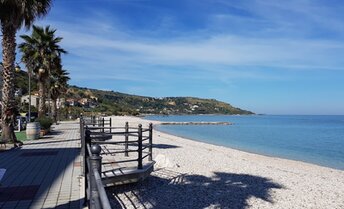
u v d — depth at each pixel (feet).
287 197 32.96
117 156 44.39
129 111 536.83
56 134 86.12
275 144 117.91
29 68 97.96
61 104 244.22
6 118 56.03
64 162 39.11
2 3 51.06
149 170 31.45
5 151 49.80
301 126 279.49
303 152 95.40
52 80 154.20
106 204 8.07
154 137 109.19
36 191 25.09
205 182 36.76
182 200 28.81
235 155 72.49
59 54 109.91
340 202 32.42
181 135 155.43
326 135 167.53
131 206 25.91
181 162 50.96
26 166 36.27
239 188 35.24
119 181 27.63
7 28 55.47
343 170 62.90
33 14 55.77
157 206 26.63
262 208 28.55
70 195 23.91
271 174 46.14
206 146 89.76
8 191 25.08
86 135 22.36
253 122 387.34
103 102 524.11
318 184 41.22
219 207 27.76
